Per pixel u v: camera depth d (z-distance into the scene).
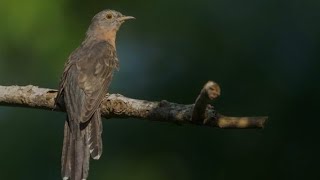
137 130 16.02
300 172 15.36
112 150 16.02
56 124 15.78
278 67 15.62
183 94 15.83
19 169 15.54
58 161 15.69
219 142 15.66
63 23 15.86
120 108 11.98
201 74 15.81
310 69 15.52
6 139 15.65
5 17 15.53
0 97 12.69
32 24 15.60
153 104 11.65
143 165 15.95
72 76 12.80
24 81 15.88
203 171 15.70
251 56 15.73
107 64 13.24
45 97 12.56
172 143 15.91
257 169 15.49
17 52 15.77
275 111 15.45
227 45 15.83
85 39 14.43
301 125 15.36
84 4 16.16
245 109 15.53
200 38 15.95
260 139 15.49
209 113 10.95
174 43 16.14
